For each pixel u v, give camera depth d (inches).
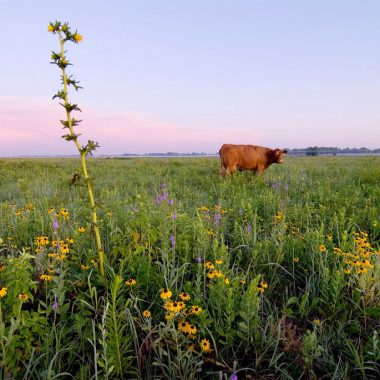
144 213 159.2
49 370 70.8
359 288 111.8
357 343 95.1
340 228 181.8
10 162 854.5
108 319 83.0
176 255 143.0
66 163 949.8
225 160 493.0
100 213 212.2
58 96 95.7
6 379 72.4
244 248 156.9
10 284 88.2
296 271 138.9
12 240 170.7
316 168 558.9
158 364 80.2
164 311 102.3
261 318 103.1
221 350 90.4
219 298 97.7
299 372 85.5
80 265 127.5
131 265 120.8
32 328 84.0
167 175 484.7
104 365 76.7
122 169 678.5
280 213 196.4
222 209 230.5
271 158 497.4
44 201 252.1
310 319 107.4
